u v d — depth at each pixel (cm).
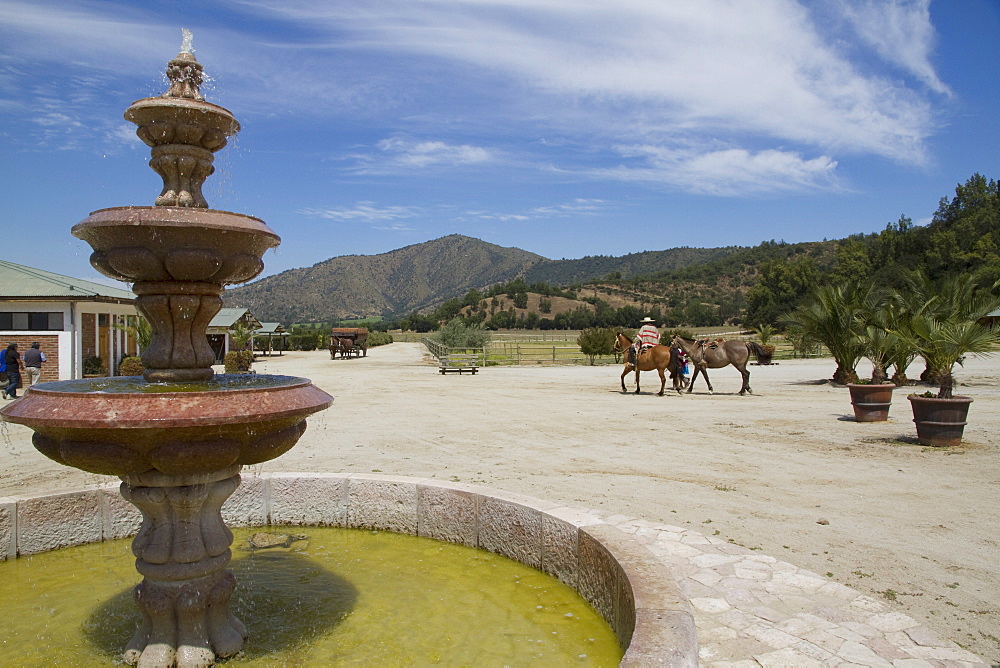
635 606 342
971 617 423
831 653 358
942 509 680
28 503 554
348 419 1412
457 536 579
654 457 973
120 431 347
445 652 389
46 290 2414
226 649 391
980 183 7994
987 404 1534
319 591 481
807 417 1395
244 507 632
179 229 388
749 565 501
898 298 2100
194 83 445
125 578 509
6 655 388
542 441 1121
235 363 3244
